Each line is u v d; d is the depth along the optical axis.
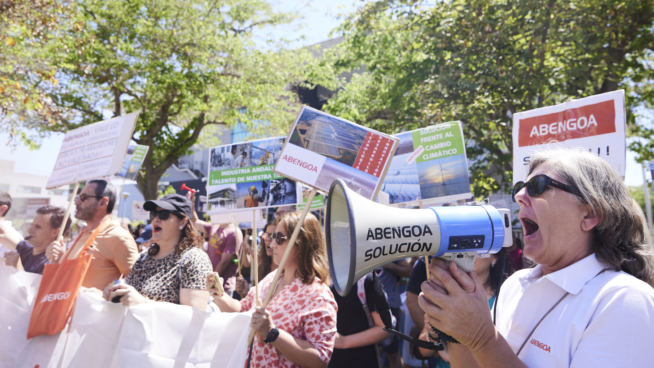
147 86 11.30
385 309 2.29
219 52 12.54
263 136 14.49
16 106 6.14
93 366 2.12
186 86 11.92
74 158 2.90
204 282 2.40
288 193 2.95
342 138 2.04
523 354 1.12
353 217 0.98
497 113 8.77
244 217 4.33
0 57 6.18
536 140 2.14
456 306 0.99
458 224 1.03
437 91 8.96
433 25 8.95
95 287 2.73
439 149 2.63
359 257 0.96
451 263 1.03
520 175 2.16
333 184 1.15
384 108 11.81
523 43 8.06
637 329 0.91
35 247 3.61
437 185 2.60
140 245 5.16
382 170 1.96
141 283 2.38
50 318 2.25
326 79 14.38
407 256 1.02
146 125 12.29
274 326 2.02
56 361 2.23
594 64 7.59
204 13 12.33
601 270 1.06
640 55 8.12
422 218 1.03
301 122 2.10
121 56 11.27
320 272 2.22
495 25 7.96
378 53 11.48
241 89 12.63
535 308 1.16
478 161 10.30
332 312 2.14
